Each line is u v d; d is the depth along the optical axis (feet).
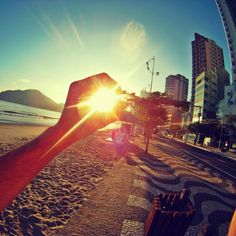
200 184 31.35
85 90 1.59
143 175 30.53
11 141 48.67
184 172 38.22
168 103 38.11
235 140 218.18
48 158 1.47
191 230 16.26
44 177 24.03
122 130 61.77
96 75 1.65
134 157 46.14
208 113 305.73
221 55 476.95
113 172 30.37
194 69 458.91
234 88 266.98
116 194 21.15
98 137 85.10
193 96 424.46
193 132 256.73
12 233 12.77
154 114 43.60
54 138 1.49
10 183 1.41
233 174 48.80
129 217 16.26
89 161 36.11
